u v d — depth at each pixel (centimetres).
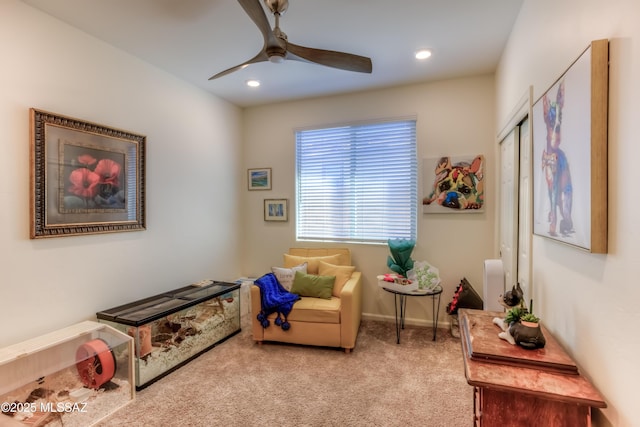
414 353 269
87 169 227
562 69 136
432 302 330
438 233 326
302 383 223
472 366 122
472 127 312
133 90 263
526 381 111
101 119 238
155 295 283
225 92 353
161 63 281
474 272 315
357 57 213
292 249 366
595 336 109
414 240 337
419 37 240
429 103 326
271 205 399
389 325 335
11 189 187
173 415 190
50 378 191
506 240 262
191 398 207
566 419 107
